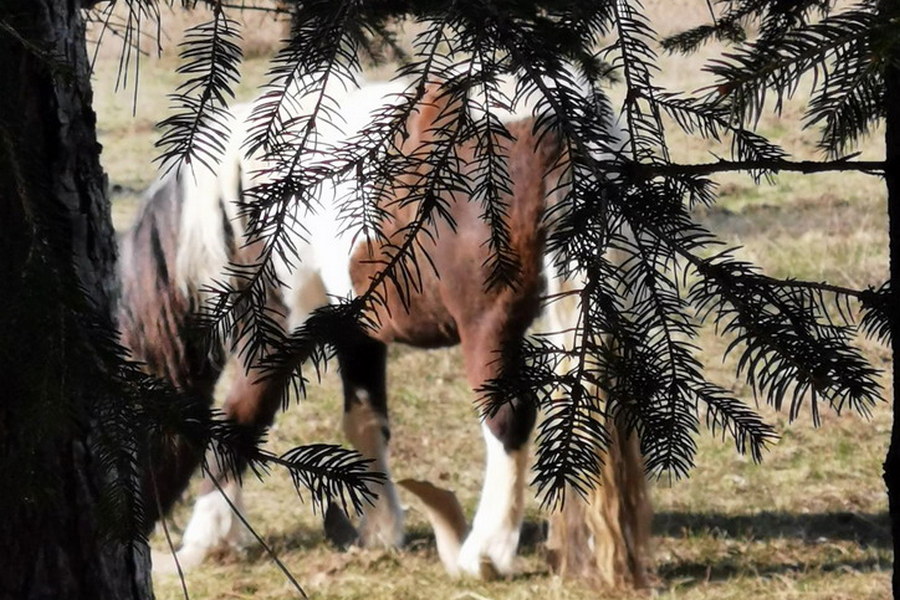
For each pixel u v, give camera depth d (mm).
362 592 9594
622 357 3418
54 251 3260
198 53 3412
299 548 10680
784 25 3674
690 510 11078
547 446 3381
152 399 3354
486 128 3414
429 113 5777
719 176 21078
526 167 7574
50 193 3438
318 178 3449
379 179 3490
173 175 9758
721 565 9820
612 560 8742
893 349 3762
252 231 3459
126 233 9875
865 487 11492
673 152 14508
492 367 8297
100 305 4773
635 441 8594
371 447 10594
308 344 3498
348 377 10500
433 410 13891
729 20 4078
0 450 3391
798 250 16469
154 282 9602
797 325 3350
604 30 3662
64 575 4773
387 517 10602
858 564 9867
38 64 4328
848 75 2910
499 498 9234
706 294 3398
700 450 12281
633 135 3381
